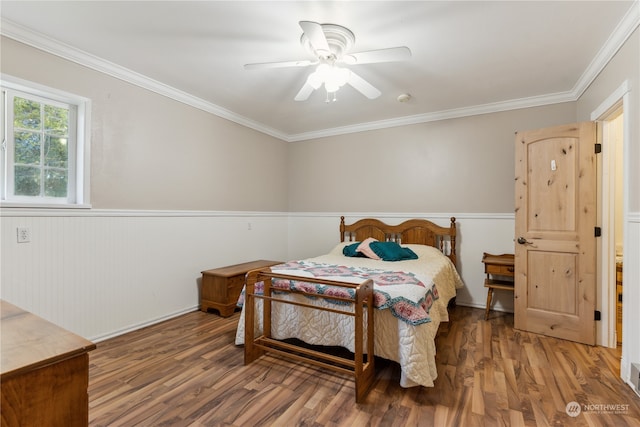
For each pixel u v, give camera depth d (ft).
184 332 9.50
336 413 5.67
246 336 7.51
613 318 8.59
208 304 11.31
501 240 12.05
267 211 15.49
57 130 8.43
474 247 12.50
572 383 6.68
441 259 11.54
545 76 9.62
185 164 11.33
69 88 8.20
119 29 7.35
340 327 7.37
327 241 15.94
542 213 9.57
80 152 8.62
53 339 2.87
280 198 16.48
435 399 6.10
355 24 7.03
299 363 7.57
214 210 12.51
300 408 5.81
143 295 9.95
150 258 10.18
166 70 9.42
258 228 14.85
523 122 11.64
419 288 7.23
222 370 7.20
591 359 7.84
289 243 17.02
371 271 9.07
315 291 7.39
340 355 8.02
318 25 5.85
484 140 12.32
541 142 9.62
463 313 11.67
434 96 11.35
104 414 5.57
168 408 5.77
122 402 5.94
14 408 2.33
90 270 8.66
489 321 10.77
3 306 3.78
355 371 6.10
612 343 8.57
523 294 9.86
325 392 6.35
